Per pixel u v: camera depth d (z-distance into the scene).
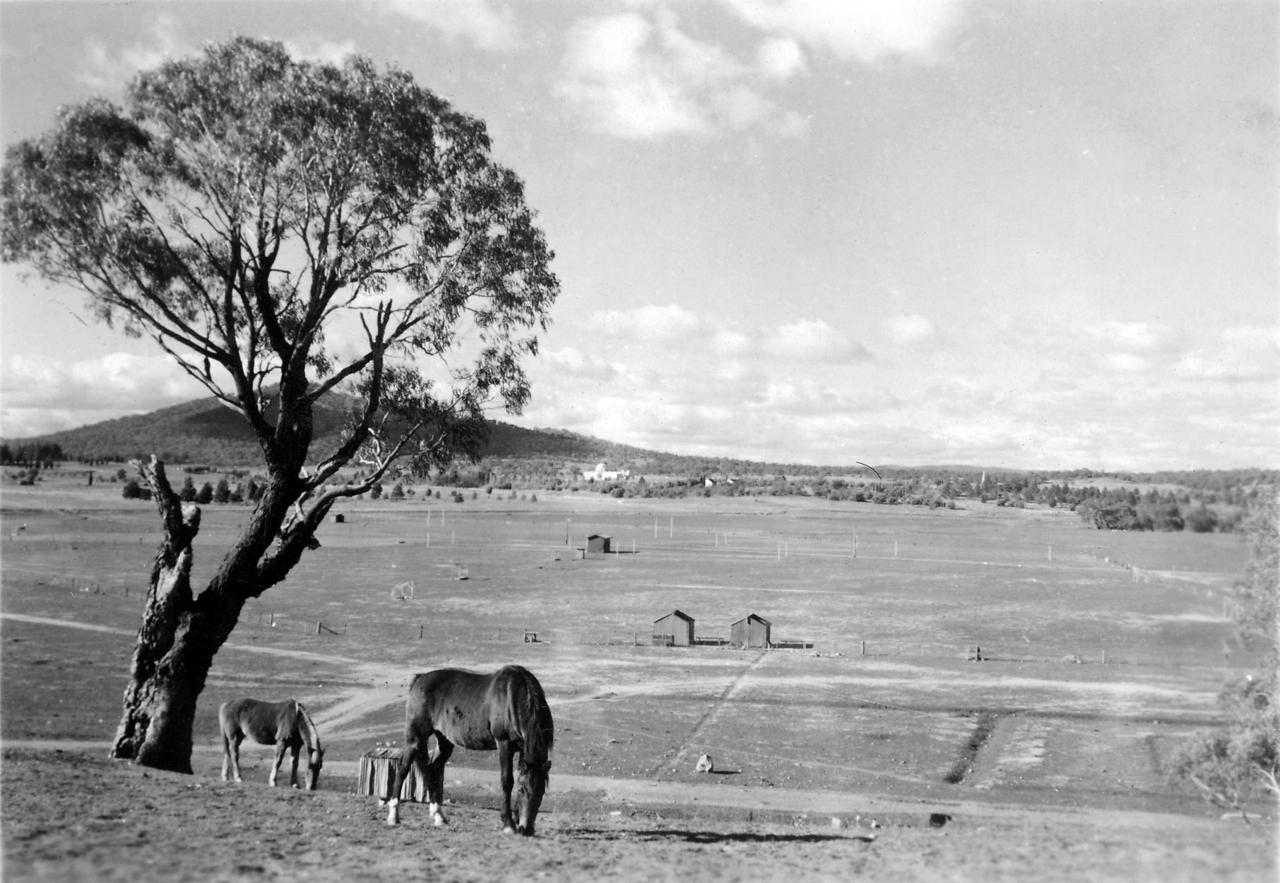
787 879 12.24
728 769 43.22
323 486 28.47
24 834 12.34
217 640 25.17
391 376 28.62
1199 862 12.88
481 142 27.52
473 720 16.58
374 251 26.62
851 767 43.75
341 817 16.83
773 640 91.19
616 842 15.73
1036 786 39.81
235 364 25.30
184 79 24.02
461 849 14.02
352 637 86.75
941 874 12.42
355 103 24.53
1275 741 22.42
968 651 79.81
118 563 140.25
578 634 94.44
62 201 23.52
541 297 29.66
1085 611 98.25
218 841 13.10
